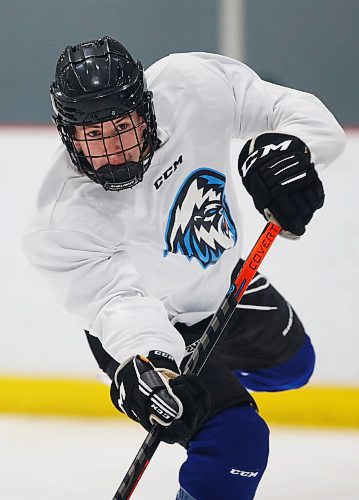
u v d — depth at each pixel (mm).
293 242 13211
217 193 7688
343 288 13141
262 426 7332
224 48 15625
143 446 6402
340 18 15258
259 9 15406
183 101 7523
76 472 11445
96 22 15938
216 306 8227
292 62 15445
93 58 6801
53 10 15922
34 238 7312
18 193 13734
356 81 15344
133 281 7230
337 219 13141
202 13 15648
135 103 6730
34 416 13727
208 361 7574
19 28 15984
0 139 13789
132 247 7473
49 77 16016
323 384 13180
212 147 7605
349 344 13141
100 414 13641
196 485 7117
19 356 13789
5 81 16094
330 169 13141
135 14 15844
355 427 13102
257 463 7207
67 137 6945
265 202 7055
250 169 7105
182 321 8164
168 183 7438
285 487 10797
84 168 7000
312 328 13203
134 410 6449
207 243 7730
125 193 7262
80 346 13625
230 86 7891
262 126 8008
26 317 13703
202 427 7262
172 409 6172
